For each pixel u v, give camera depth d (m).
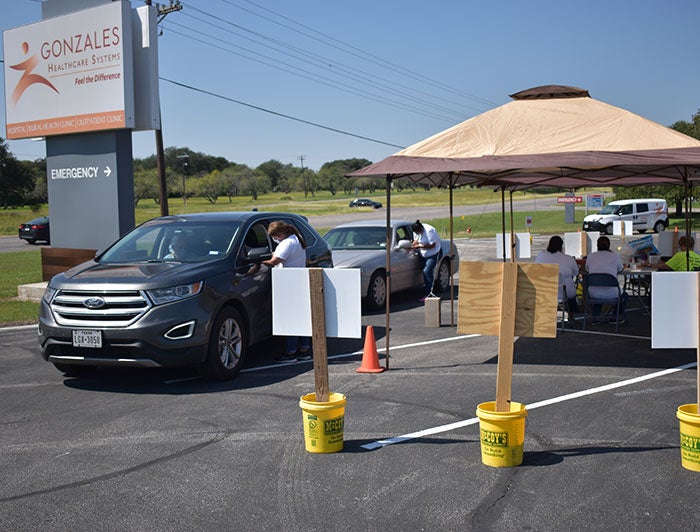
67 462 5.29
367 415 6.32
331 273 5.36
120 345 7.11
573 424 5.93
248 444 5.59
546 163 7.71
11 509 4.45
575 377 7.57
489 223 52.72
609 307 12.47
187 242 8.41
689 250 11.10
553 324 4.96
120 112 14.73
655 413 6.21
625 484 4.60
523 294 5.00
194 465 5.15
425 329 10.89
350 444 5.54
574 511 4.20
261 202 141.50
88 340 7.16
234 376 7.88
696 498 4.36
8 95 16.55
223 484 4.77
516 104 9.20
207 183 155.25
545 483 4.64
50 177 16.12
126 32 14.65
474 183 12.26
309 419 5.33
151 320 7.07
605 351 8.96
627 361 8.35
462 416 6.23
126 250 8.52
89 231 15.64
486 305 5.09
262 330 8.46
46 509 4.44
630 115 8.56
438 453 5.28
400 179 10.29
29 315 13.05
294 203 128.50
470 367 8.17
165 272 7.52
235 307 8.06
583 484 4.61
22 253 32.47
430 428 5.91
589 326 10.88
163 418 6.39
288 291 5.55
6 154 104.50
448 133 8.88
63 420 6.42
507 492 4.51
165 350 7.13
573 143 8.16
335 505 4.38
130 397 7.17
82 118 15.31
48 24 15.66
